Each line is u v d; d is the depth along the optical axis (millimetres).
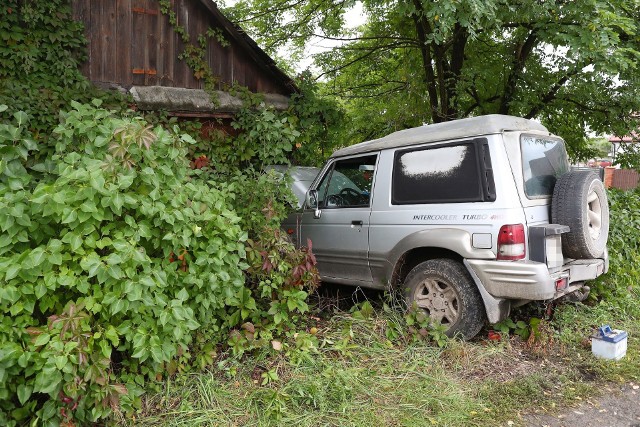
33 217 2938
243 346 3926
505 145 4492
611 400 3678
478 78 9891
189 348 3736
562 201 4543
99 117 3424
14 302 2645
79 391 2691
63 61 7531
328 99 10578
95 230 2943
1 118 6637
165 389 3424
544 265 4141
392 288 5152
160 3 8586
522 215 4324
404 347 4371
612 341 4316
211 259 3432
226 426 3129
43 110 7027
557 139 5281
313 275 4336
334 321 4809
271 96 9797
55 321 2645
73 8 7805
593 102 9703
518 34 9586
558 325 4980
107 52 8172
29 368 2607
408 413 3385
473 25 6605
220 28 9188
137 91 8266
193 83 9000
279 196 5172
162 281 3070
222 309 4043
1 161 2863
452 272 4562
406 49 11781
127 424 3086
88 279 2932
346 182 5793
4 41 7117
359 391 3615
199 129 8617
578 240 4477
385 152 5383
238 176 5086
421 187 4965
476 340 4625
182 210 3293
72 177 2852
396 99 11258
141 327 3016
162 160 3486
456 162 4719
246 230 4598
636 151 10953
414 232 4887
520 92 9930
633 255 6523
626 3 7566
